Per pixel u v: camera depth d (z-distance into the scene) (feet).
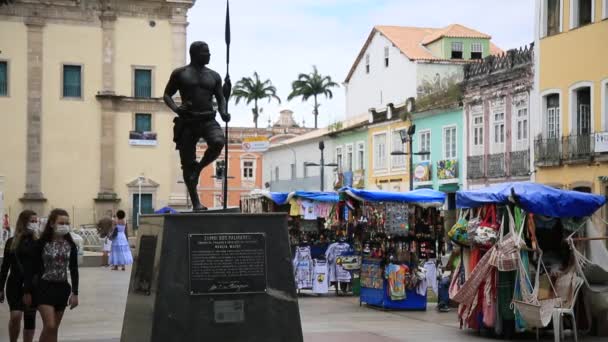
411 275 48.29
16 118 134.21
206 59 28.71
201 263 25.77
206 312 25.63
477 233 37.58
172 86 28.91
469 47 140.46
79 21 137.08
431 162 118.73
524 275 36.47
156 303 25.22
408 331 39.09
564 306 36.70
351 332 38.32
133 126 139.33
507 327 36.94
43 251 28.68
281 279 26.53
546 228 38.88
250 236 26.32
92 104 137.59
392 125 131.54
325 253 58.39
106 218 120.57
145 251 27.17
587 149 84.58
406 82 140.87
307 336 36.83
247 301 26.07
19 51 134.72
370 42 156.87
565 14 89.71
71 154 136.46
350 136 149.79
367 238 51.44
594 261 38.75
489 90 103.81
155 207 139.95
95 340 35.50
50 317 28.50
